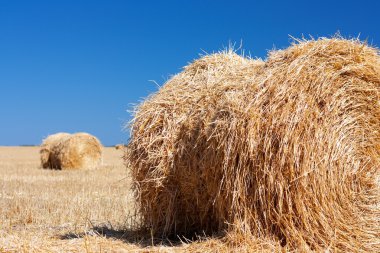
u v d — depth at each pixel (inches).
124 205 438.9
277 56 261.9
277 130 238.8
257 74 261.9
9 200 467.2
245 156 243.0
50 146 978.7
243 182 245.0
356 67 254.1
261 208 242.1
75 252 255.6
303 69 248.2
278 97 242.7
